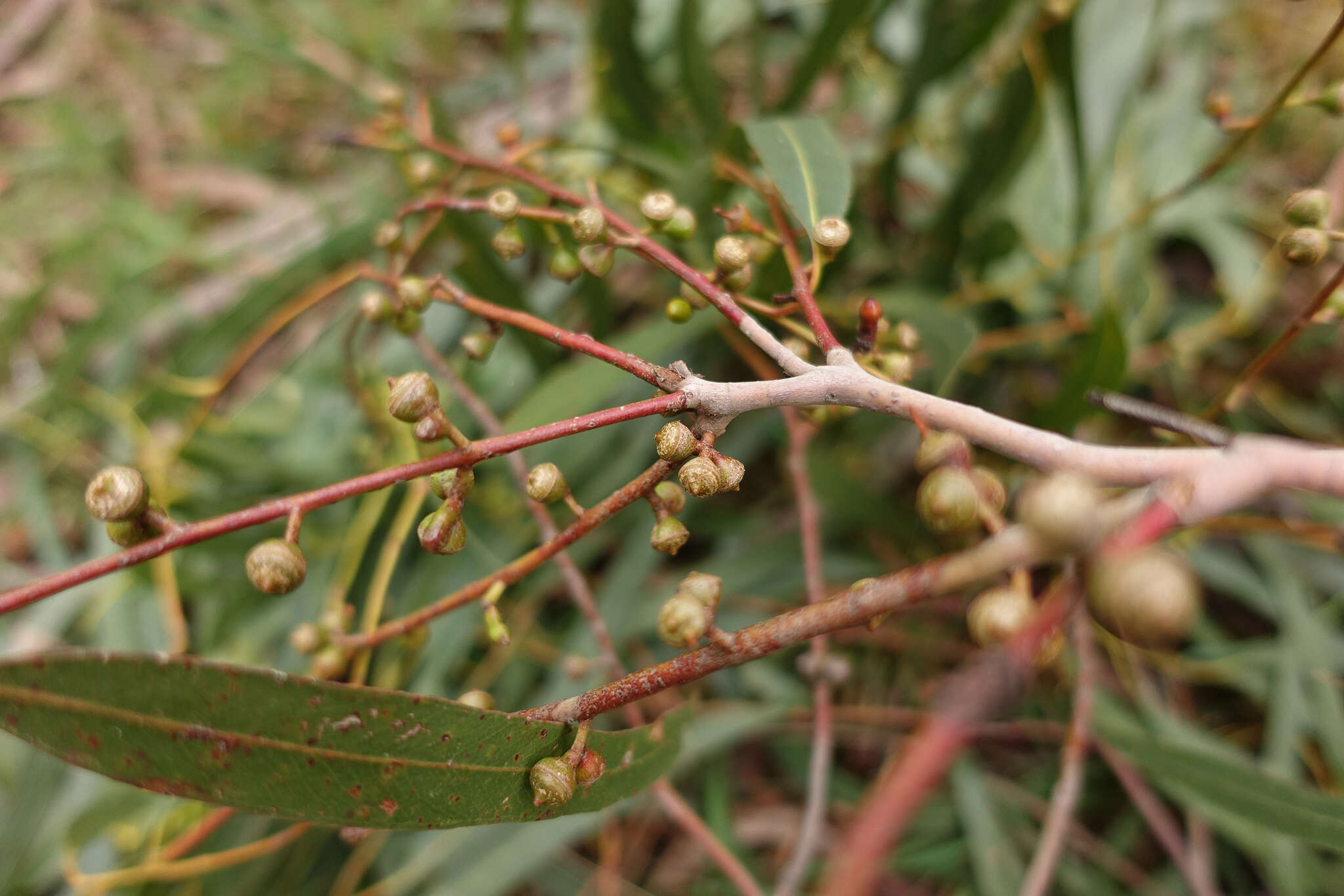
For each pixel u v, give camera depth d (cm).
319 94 46
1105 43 33
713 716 27
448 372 23
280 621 30
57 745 12
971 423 13
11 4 48
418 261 30
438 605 19
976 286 31
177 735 12
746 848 28
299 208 41
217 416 37
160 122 46
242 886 26
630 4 29
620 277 35
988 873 25
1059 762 28
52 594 13
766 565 29
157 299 38
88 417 35
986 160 29
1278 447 11
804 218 20
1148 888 25
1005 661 9
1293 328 19
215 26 41
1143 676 28
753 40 33
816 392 14
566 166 29
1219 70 39
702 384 15
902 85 30
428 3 44
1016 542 11
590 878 27
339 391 33
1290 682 27
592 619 22
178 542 13
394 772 13
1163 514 11
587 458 30
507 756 14
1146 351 31
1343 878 24
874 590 12
